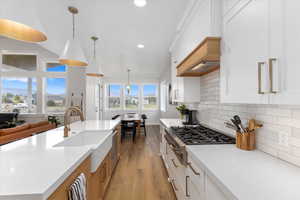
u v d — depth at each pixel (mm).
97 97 6926
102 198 1966
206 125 2533
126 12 2299
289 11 731
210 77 2381
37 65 5281
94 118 6172
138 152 3971
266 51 874
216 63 1777
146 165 3166
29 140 1604
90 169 1420
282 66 768
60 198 849
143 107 8594
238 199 675
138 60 5199
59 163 984
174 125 2734
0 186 715
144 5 2131
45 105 5441
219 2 1468
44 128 3717
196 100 2758
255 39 968
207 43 1455
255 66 969
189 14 2055
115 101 8508
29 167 923
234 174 905
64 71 5371
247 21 1047
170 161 2324
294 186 774
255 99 970
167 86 6762
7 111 5371
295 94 701
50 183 746
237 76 1170
